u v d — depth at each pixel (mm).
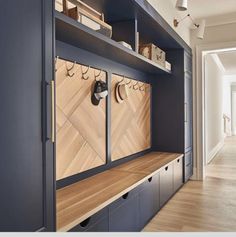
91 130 2289
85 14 1762
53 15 1246
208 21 3959
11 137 1014
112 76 2629
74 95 2072
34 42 1131
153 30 2854
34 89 1121
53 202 1214
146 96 3568
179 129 3721
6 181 993
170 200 3225
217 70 7848
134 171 2510
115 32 2543
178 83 3732
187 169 3941
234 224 2541
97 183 2090
